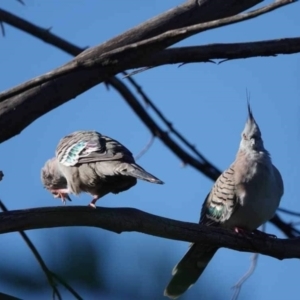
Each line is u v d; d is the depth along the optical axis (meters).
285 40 8.06
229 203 12.34
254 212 12.31
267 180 12.30
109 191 10.84
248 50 8.06
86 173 10.51
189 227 9.07
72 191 11.22
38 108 8.47
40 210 8.09
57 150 11.38
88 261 8.88
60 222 8.18
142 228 8.66
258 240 9.62
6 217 7.92
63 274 8.73
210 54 8.14
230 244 9.45
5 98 6.95
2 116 8.35
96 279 8.84
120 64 8.48
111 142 10.60
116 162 9.92
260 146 12.66
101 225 8.43
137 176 9.30
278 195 12.52
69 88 8.53
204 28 7.04
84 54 8.54
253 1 8.90
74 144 10.84
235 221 12.48
